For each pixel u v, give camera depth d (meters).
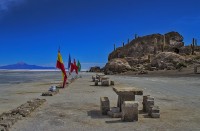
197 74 60.53
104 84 35.53
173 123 12.40
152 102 14.80
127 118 12.72
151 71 81.88
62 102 19.56
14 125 12.07
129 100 13.86
